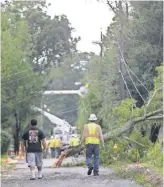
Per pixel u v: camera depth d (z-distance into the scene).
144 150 54.59
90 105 83.31
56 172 43.88
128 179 36.12
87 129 40.28
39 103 114.62
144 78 77.31
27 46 111.50
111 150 53.69
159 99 53.97
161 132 63.62
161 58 77.94
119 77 78.81
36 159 37.97
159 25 78.50
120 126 54.81
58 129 148.00
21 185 33.06
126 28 80.81
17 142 111.88
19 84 104.50
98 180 35.59
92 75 85.88
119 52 78.44
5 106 102.38
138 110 53.94
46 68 144.88
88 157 39.97
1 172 45.88
